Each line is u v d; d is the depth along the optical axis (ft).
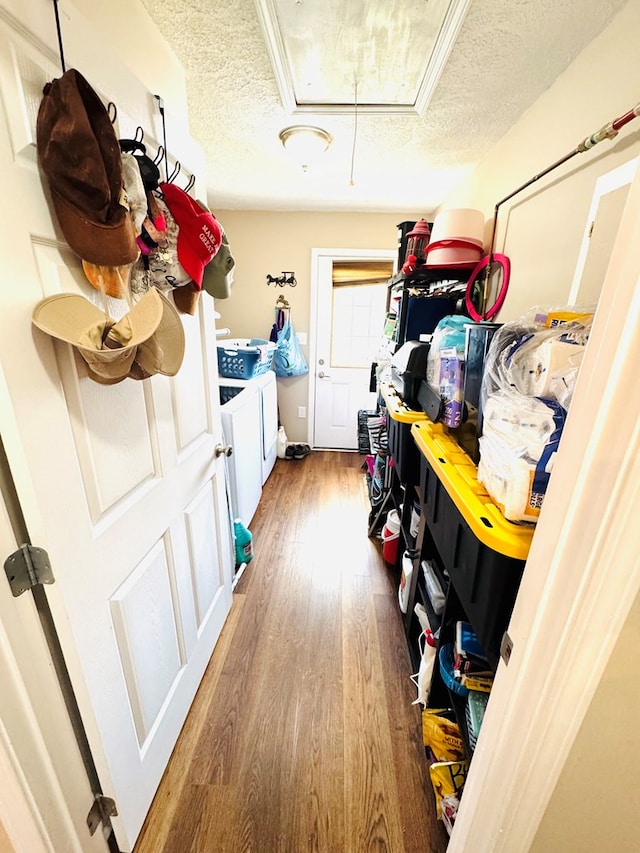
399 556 6.65
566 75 3.97
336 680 4.81
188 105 4.92
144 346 2.60
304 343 11.82
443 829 3.41
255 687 4.70
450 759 3.57
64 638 2.38
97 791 2.91
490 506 2.42
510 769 1.92
